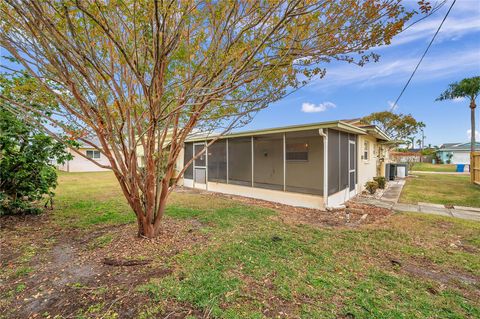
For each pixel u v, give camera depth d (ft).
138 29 7.55
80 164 64.23
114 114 10.12
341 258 10.46
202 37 9.32
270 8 7.50
